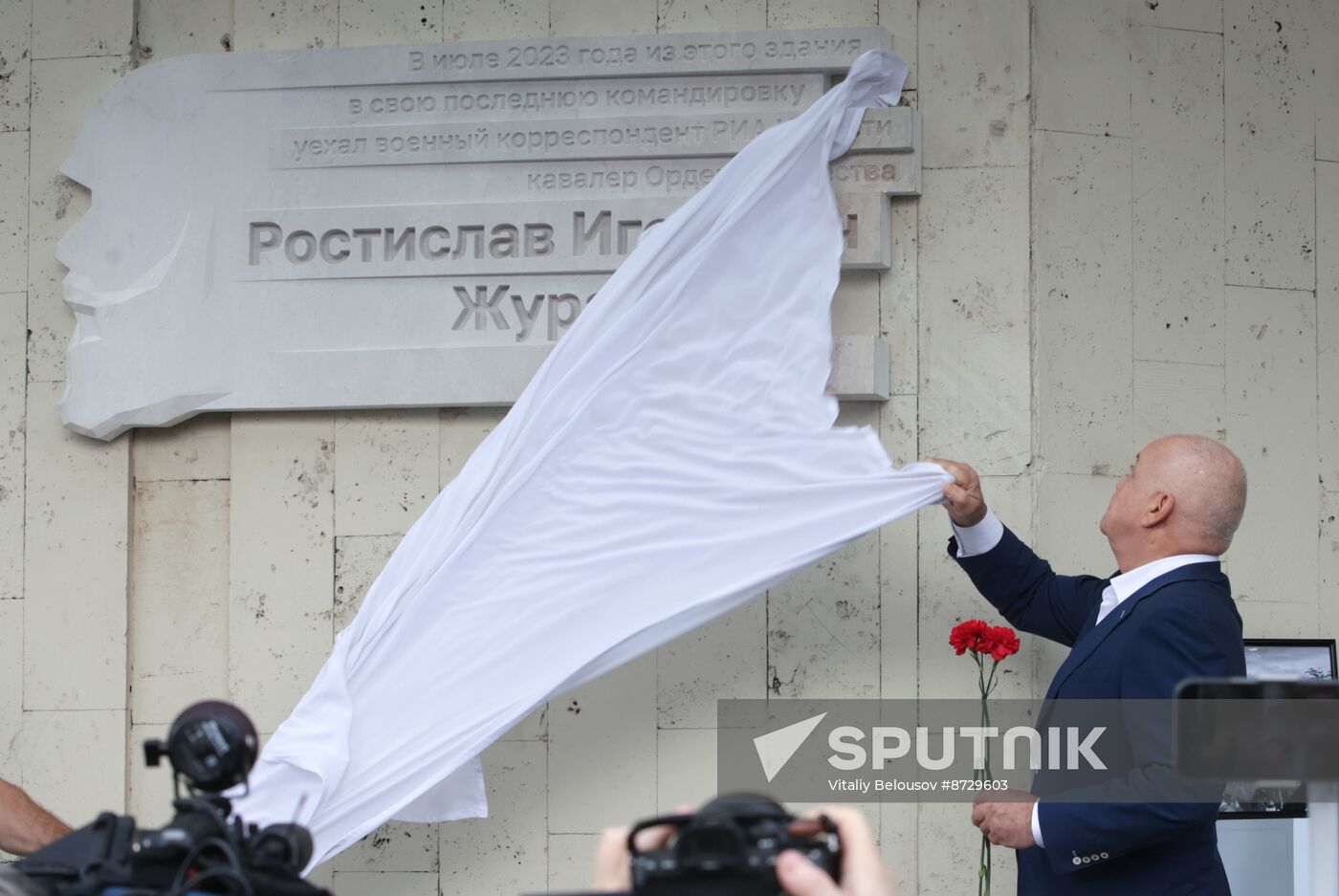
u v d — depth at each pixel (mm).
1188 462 3074
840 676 3773
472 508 3461
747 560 3373
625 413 3498
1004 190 3803
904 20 3859
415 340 3898
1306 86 4055
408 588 3443
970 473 3402
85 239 4008
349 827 3340
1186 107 3967
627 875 1150
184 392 3932
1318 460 3982
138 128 4020
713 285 3549
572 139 3879
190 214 3979
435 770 3363
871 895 1092
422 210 3916
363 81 3955
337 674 3385
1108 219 3873
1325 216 4043
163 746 1642
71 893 1368
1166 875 2900
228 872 1310
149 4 4152
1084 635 3098
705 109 3852
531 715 3848
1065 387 3807
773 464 3422
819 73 3818
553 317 3871
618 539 3428
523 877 3814
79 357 3967
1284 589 3930
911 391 3803
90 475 4039
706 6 3949
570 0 4000
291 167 3965
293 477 3961
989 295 3795
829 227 3586
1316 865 1511
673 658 3820
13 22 4145
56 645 4000
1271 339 3975
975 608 3742
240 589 3947
